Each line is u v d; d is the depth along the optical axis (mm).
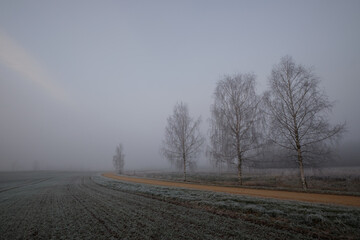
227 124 21391
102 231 7387
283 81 17875
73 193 18281
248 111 20719
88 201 13648
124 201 12867
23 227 8484
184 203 11234
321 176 22578
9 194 20469
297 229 6719
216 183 21438
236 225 7309
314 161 16438
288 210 8492
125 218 8867
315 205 8992
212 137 22656
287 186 17609
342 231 6355
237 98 21500
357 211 7844
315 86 16281
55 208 11930
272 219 7688
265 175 27875
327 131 15820
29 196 17812
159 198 13133
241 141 20734
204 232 6738
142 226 7668
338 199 10766
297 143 16719
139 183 23156
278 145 18359
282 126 17344
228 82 22484
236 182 21547
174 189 16234
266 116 19172
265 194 12906
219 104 22672
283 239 5992
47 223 8844
